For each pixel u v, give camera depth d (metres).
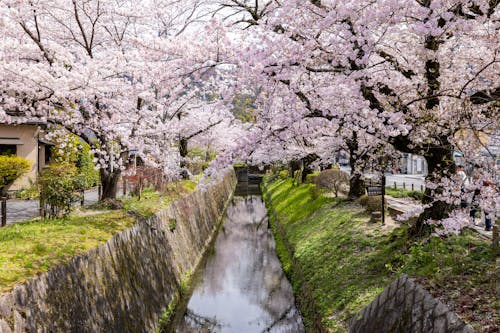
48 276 5.59
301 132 7.45
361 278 7.95
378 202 11.76
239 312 11.08
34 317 4.98
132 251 8.97
